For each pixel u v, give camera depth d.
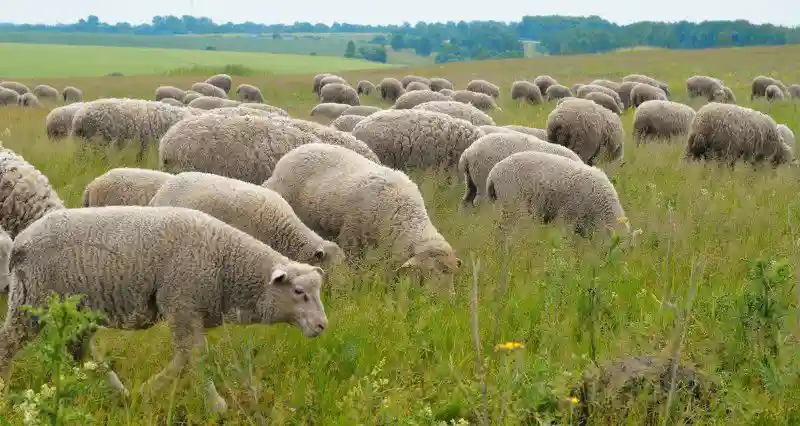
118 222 5.11
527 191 9.55
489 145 10.80
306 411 4.71
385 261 7.39
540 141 11.03
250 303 5.47
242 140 9.77
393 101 38.31
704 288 6.76
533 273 7.22
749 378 5.04
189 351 5.19
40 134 16.66
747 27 148.62
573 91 39.06
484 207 9.96
